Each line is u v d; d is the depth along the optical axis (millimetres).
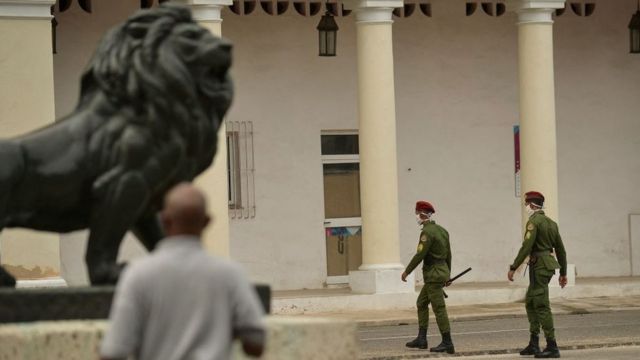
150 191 10430
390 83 29328
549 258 21656
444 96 32719
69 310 10172
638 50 33375
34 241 24641
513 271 21953
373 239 29328
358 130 30797
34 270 24672
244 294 7992
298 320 10398
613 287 31031
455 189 32750
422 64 32594
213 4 27609
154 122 10305
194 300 7906
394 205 29375
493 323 27109
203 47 10344
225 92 10508
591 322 26625
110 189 10352
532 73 30531
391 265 29281
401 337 24703
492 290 30234
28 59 24938
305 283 31703
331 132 31875
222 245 27734
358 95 29469
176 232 8016
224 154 27766
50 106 25047
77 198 10477
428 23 32625
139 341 7891
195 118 10406
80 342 9828
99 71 10398
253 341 8008
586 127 33719
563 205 33594
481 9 32969
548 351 21547
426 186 32594
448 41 32719
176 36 10336
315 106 31656
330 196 31922
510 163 33062
